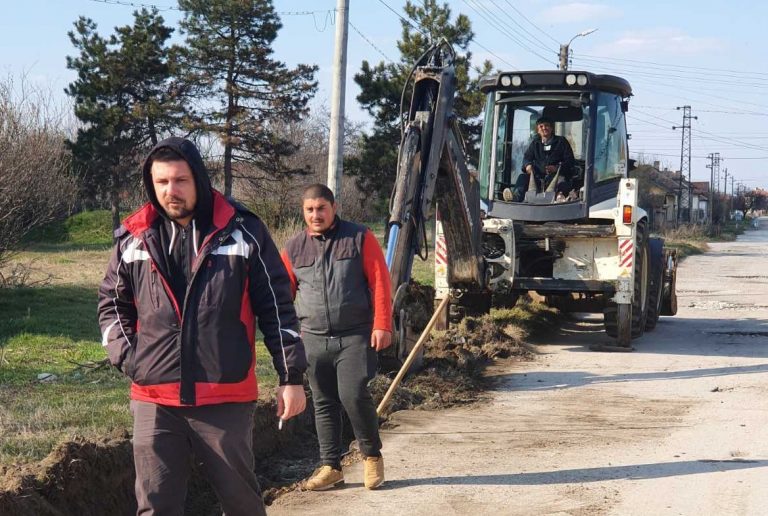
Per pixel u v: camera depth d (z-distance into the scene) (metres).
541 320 13.81
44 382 7.66
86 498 4.91
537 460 6.37
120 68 37.16
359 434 5.63
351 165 30.33
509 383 9.29
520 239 11.52
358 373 5.45
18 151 13.36
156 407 3.60
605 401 8.41
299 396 3.73
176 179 3.54
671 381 9.41
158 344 3.57
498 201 11.75
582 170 11.68
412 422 7.52
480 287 10.96
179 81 35.88
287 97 35.22
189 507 5.49
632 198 11.09
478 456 6.48
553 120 11.88
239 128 34.44
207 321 3.57
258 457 6.47
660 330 13.89
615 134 11.94
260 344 9.91
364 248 5.50
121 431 5.66
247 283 3.69
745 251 44.00
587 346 11.95
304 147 45.00
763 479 5.90
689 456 6.46
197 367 3.57
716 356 11.14
